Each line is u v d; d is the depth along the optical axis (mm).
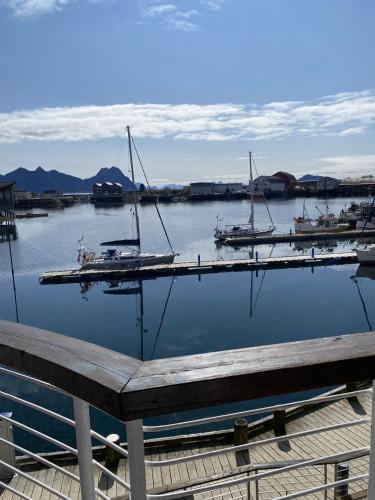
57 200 130500
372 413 1048
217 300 23906
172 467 5480
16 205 124625
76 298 25312
